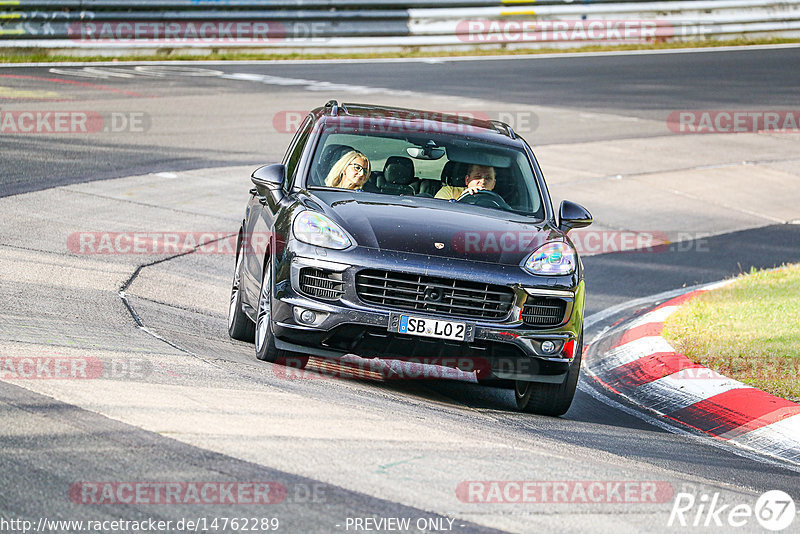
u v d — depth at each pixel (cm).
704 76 9756
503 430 2155
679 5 11481
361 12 10075
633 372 2977
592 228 5100
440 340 2289
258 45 9631
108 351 2273
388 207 2508
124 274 3325
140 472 1538
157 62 8981
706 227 5322
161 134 6066
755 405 2584
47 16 8656
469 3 10538
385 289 2297
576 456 2002
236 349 2619
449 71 9338
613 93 8775
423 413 2170
